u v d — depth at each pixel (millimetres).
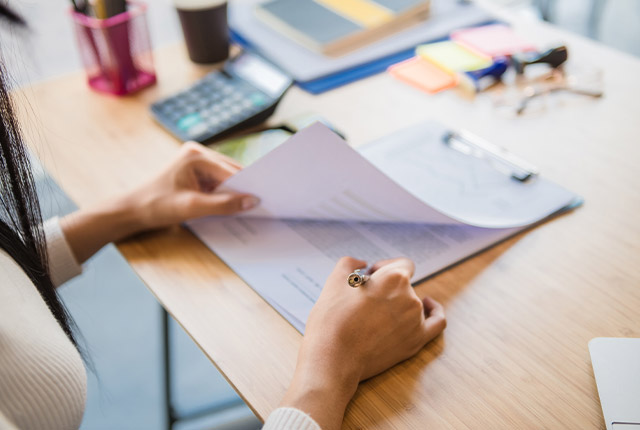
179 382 1484
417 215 707
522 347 581
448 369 569
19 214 621
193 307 658
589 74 974
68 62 1686
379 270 623
